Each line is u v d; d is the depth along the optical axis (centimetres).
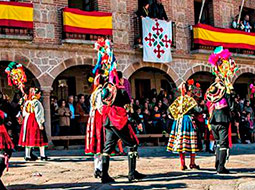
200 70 1767
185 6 1753
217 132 704
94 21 1454
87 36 1448
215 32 1750
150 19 1586
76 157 1045
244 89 2134
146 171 738
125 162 891
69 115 1355
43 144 966
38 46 1360
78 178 665
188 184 579
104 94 602
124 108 611
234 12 1947
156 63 1631
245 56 1859
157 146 1463
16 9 1298
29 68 1348
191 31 1731
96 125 636
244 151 1212
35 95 968
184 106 757
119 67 1542
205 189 544
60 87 1611
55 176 689
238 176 655
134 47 1581
